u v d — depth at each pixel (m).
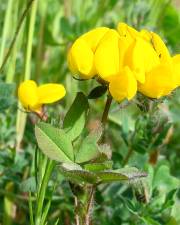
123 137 0.21
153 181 0.19
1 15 0.30
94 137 0.15
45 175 0.16
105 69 0.14
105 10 0.33
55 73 0.31
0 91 0.21
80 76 0.15
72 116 0.15
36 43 0.31
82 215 0.15
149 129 0.20
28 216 0.21
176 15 0.32
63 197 0.20
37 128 0.14
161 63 0.15
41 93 0.16
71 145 0.14
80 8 0.33
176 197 0.20
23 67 0.23
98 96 0.15
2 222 0.21
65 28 0.31
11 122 0.23
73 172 0.14
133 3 0.30
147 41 0.16
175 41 0.32
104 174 0.14
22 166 0.21
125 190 0.20
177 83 0.15
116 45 0.15
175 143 0.26
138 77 0.14
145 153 0.21
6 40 0.25
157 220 0.18
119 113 0.25
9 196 0.21
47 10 0.32
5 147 0.22
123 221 0.19
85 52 0.15
